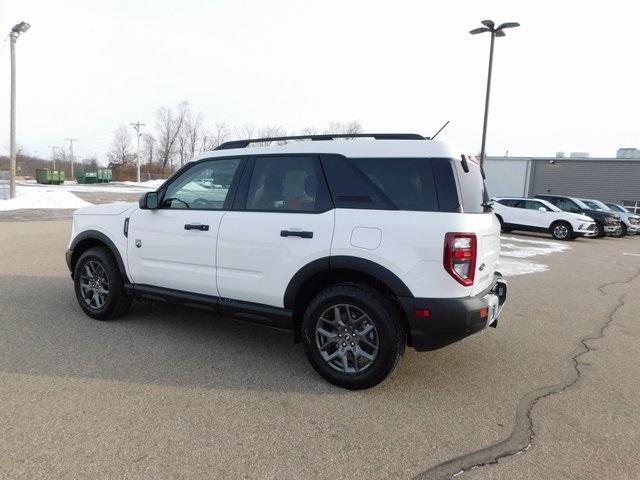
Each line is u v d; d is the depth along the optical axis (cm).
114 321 501
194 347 435
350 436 294
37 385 344
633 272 1057
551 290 799
